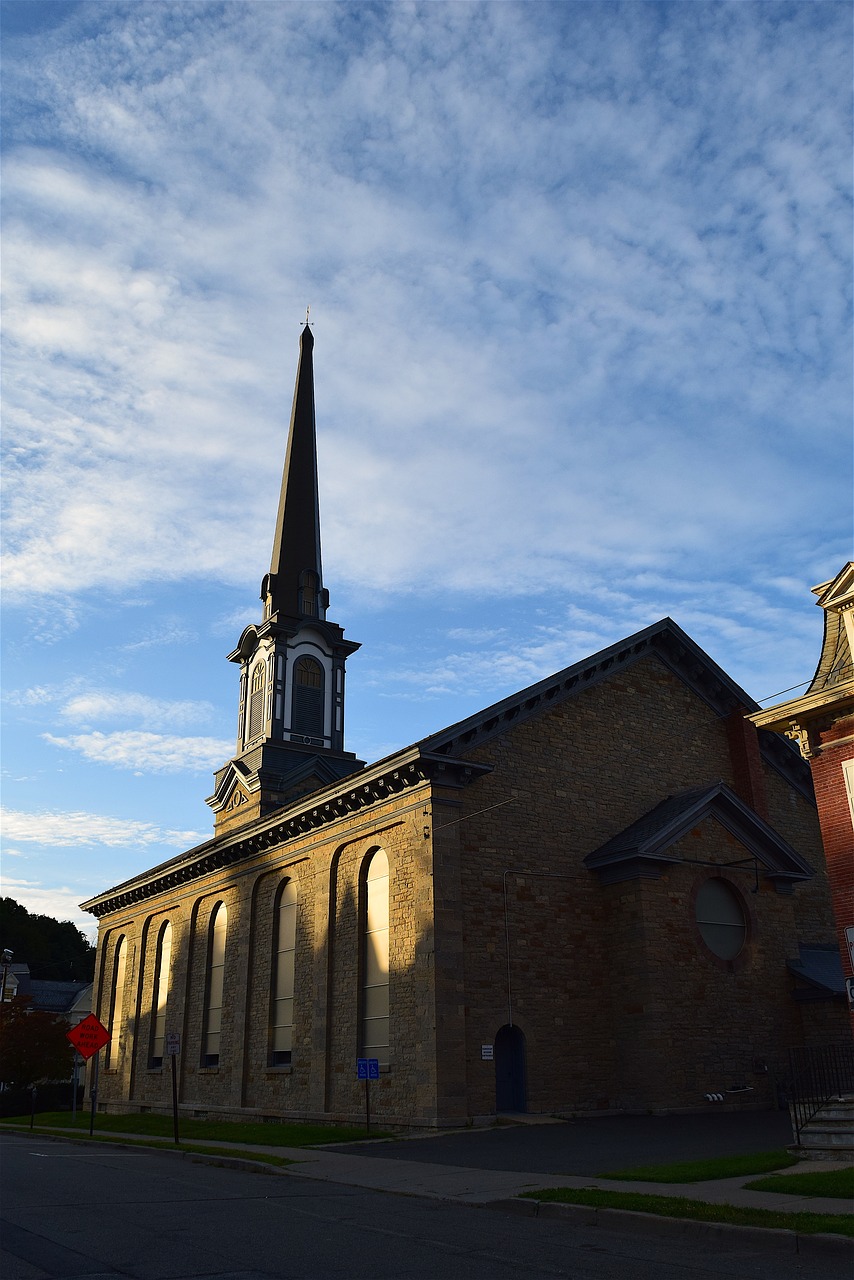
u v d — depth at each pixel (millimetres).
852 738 19484
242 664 56562
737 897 30250
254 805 49562
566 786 29547
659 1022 26891
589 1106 26453
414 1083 24922
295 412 61906
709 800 29828
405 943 26391
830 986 29219
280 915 33781
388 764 27141
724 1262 9711
